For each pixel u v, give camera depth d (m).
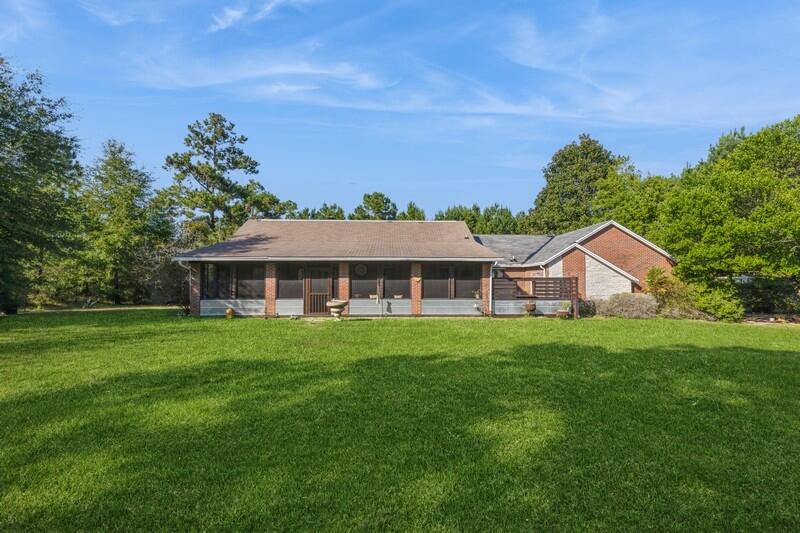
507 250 29.80
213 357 10.23
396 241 24.88
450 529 3.54
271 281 22.52
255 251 22.67
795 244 21.67
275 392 7.26
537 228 48.59
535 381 8.06
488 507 3.86
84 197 32.19
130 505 3.86
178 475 4.39
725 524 3.65
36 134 20.05
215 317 21.19
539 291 23.17
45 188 23.78
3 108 19.20
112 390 7.36
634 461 4.79
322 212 49.59
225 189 36.66
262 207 37.97
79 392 7.25
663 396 7.18
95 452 4.92
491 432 5.57
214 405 6.56
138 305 32.56
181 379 8.12
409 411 6.32
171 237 35.97
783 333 15.53
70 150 21.69
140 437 5.34
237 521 3.63
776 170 27.11
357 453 4.92
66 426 5.70
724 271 22.61
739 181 22.61
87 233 31.70
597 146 48.59
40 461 4.70
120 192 33.34
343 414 6.19
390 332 14.86
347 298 22.66
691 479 4.41
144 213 34.25
